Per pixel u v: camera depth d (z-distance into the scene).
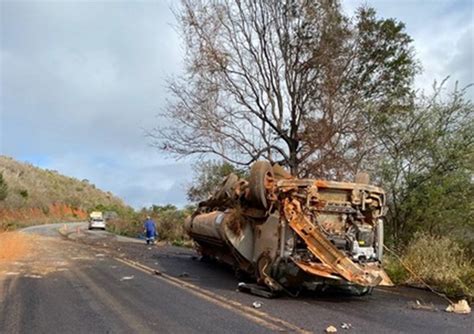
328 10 20.64
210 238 14.68
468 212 14.56
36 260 17.17
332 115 19.97
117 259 18.42
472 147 15.27
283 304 9.27
